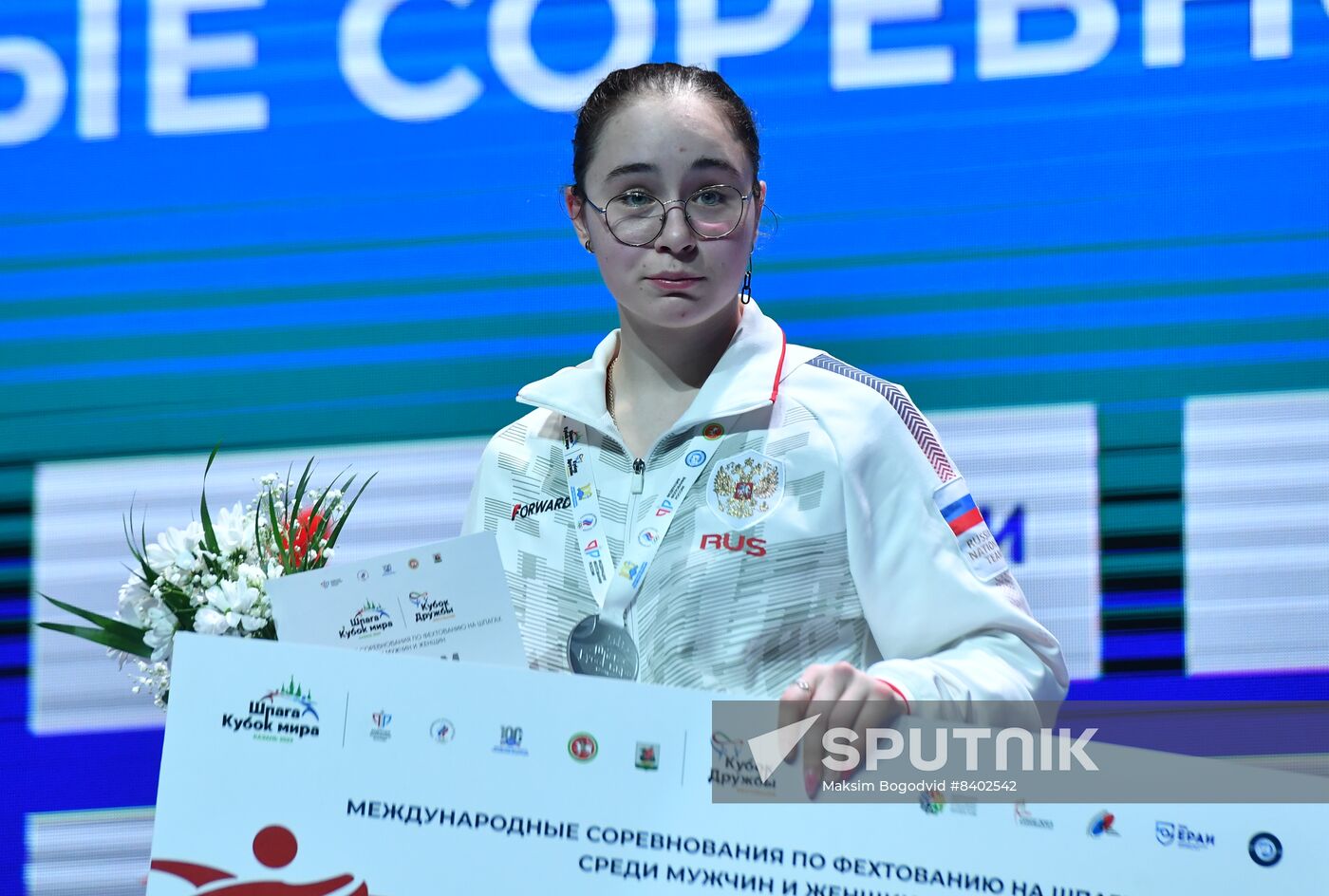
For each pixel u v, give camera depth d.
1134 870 3.54
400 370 9.37
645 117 4.64
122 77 9.55
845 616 4.73
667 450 4.89
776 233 9.05
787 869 3.60
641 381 5.05
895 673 4.08
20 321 9.55
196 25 9.51
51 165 9.56
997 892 3.55
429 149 9.36
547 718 3.69
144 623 4.70
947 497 4.81
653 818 3.64
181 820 3.66
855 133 9.04
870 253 9.02
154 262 9.50
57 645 9.49
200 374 9.46
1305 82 8.73
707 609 4.64
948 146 8.98
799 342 9.04
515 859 3.63
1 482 9.52
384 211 9.38
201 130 9.49
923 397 8.97
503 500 5.12
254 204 9.46
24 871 9.45
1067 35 8.91
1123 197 8.86
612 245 4.69
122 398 9.49
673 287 4.63
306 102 9.45
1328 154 8.72
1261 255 8.77
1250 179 8.77
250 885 3.63
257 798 3.66
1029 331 8.91
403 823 3.65
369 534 9.30
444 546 4.21
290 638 4.09
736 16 9.12
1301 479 8.72
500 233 9.33
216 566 4.61
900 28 9.02
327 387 9.39
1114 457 8.84
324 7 9.44
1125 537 8.81
